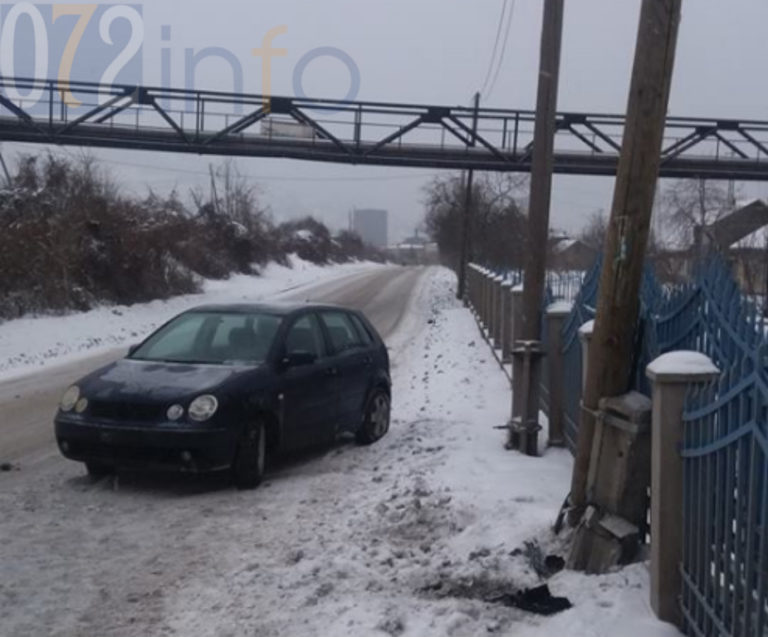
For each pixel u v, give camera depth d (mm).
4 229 26766
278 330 9328
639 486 5797
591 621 5016
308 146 30938
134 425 7941
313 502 7863
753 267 14211
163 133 30391
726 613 4219
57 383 16344
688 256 9273
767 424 3766
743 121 30984
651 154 5805
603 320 6039
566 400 9664
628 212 5883
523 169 31484
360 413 10406
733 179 31391
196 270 45094
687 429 4879
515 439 9492
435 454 9375
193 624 5242
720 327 4996
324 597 5586
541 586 5453
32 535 6922
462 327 26750
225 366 8797
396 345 23016
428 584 5801
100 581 5957
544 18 9945
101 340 24047
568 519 6277
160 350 9359
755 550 3877
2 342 21406
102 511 7590
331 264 92188
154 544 6719
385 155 31016
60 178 32906
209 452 7926
